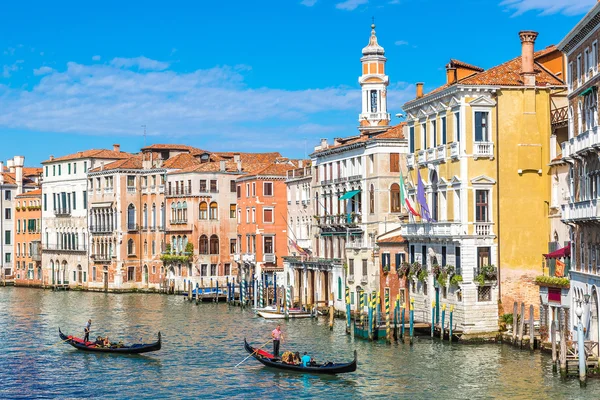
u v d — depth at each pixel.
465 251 54.31
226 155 112.50
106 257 108.56
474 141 54.53
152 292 106.38
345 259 70.88
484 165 54.66
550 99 54.94
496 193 54.62
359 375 46.00
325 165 79.44
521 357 48.56
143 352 54.38
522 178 54.81
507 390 41.22
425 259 59.34
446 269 55.50
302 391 43.41
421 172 60.56
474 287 54.19
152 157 108.81
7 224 128.12
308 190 84.25
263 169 93.25
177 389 44.66
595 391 40.06
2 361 52.94
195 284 100.69
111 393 44.06
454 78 58.94
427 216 57.06
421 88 62.81
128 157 113.69
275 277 78.94
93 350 55.69
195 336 62.34
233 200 102.88
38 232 122.62
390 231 65.81
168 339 61.03
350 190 74.31
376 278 66.00
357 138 76.75
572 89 45.88
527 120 54.69
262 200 92.81
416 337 56.53
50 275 119.31
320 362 49.38
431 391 41.97
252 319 72.00
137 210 108.00
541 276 50.75
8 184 127.69
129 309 82.62
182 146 113.12
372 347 53.97
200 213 101.25
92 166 113.19
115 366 50.84
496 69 56.09
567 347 44.56
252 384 45.31
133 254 107.75
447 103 56.50
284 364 48.25
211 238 101.56
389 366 47.78
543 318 50.25
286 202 92.50
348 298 60.84
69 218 115.94
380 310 64.31
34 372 49.53
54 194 118.94
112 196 108.06
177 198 102.69
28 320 74.25
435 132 58.78
